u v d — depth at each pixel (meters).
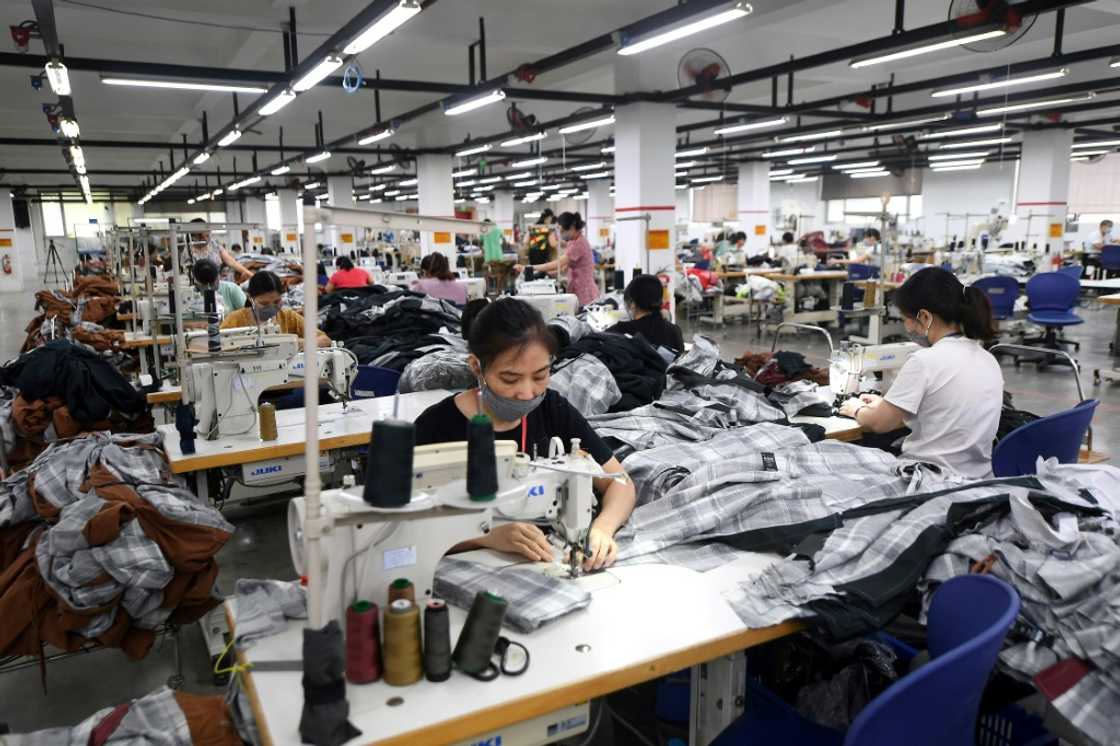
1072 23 8.27
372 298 5.66
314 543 1.08
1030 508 1.55
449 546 1.32
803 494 1.81
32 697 2.46
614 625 1.39
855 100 10.12
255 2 6.81
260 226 4.51
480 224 1.39
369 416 3.20
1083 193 17.42
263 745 1.10
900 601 1.50
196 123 14.14
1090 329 10.19
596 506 1.90
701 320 11.40
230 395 2.85
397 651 1.17
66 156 13.14
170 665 2.63
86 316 6.71
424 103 12.57
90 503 2.07
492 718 1.13
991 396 2.40
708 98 9.77
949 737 1.21
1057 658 1.40
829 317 10.59
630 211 9.75
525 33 7.93
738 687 1.59
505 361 1.58
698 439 2.60
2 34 7.78
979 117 12.42
